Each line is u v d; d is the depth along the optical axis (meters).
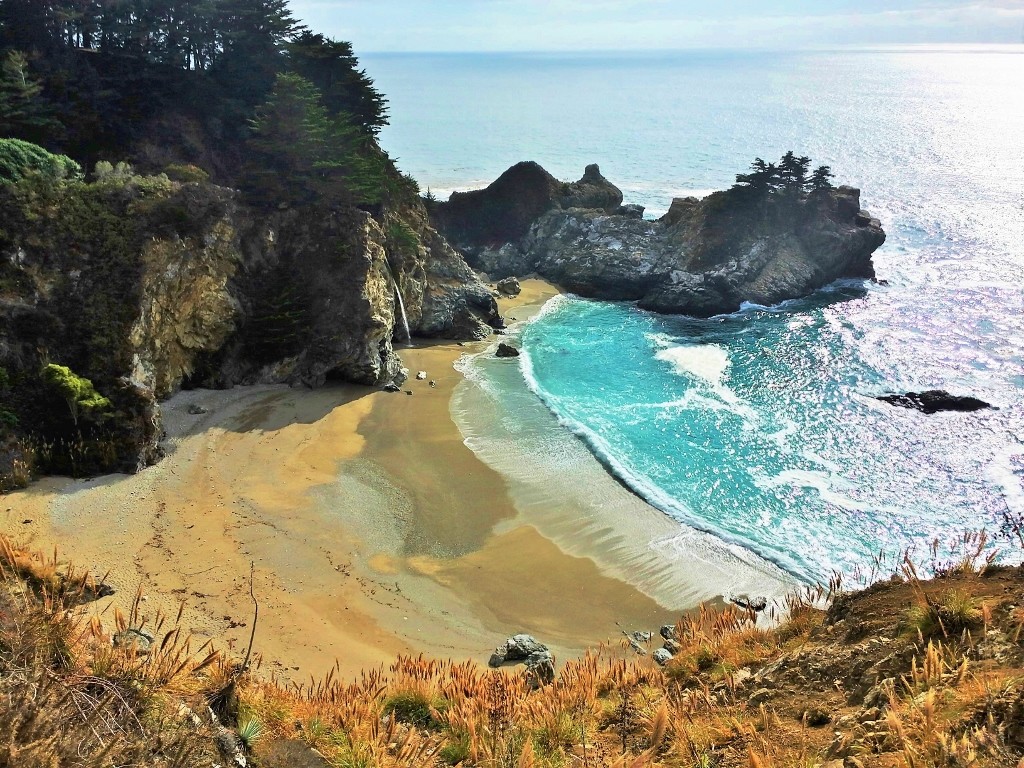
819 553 34.41
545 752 14.49
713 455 43.53
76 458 36.34
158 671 12.95
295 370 50.81
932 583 15.58
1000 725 9.36
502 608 30.59
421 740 15.09
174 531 33.12
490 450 43.84
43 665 10.71
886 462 42.34
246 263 51.22
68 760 8.95
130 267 43.12
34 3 62.62
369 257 53.28
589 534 35.88
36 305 39.91
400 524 36.16
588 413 49.22
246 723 13.12
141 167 57.22
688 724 13.81
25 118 54.41
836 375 54.47
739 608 29.73
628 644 27.88
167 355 45.69
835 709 12.87
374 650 27.23
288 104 54.25
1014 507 37.56
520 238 88.12
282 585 30.44
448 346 62.31
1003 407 48.56
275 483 38.38
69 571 16.97
